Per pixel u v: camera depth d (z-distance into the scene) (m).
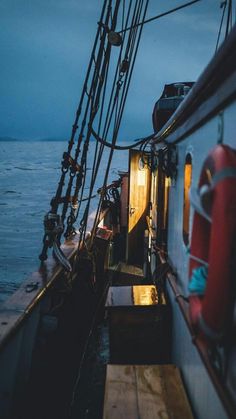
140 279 9.66
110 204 11.92
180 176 4.77
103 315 7.90
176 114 4.20
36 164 129.75
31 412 4.41
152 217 8.76
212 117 3.05
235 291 2.15
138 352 5.23
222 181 2.01
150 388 4.06
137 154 10.39
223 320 2.08
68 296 6.36
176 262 5.08
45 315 5.00
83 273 7.19
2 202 42.31
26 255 20.66
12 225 29.08
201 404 3.39
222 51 2.26
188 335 4.00
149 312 5.20
